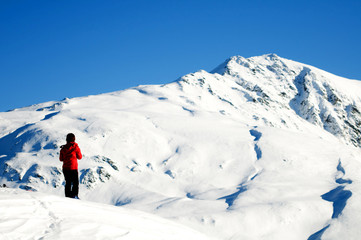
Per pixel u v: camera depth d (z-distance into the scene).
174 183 49.09
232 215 34.09
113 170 49.47
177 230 9.62
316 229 33.78
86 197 44.59
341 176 47.22
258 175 48.47
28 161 49.56
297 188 41.94
